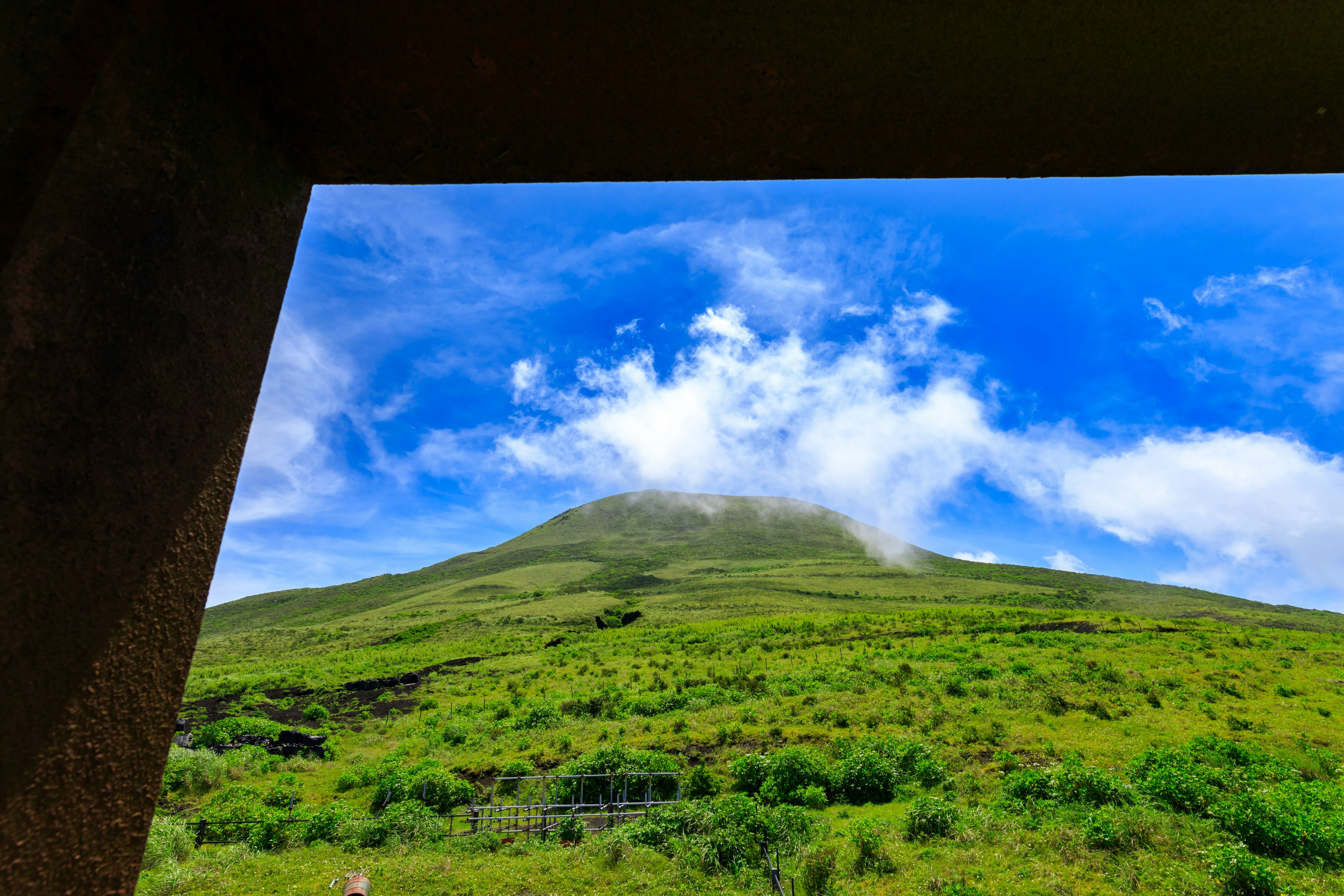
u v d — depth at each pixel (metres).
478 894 7.32
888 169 0.99
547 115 0.87
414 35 0.76
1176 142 0.93
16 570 0.48
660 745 13.75
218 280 0.73
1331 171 0.98
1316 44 0.79
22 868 0.49
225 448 0.75
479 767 14.02
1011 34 0.78
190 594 0.70
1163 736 11.95
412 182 0.98
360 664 43.78
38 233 0.51
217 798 12.59
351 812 10.96
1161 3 0.75
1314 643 25.28
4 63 0.52
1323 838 6.79
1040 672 19.16
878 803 9.97
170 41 0.65
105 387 0.57
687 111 0.87
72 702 0.54
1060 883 6.41
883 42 0.78
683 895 7.09
